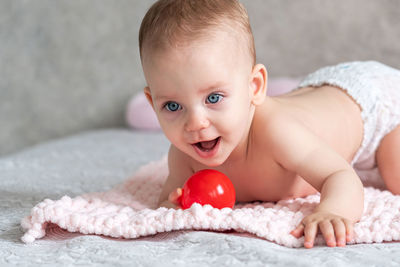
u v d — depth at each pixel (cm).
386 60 258
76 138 239
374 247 88
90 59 285
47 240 100
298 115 118
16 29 283
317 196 115
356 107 133
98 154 196
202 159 102
